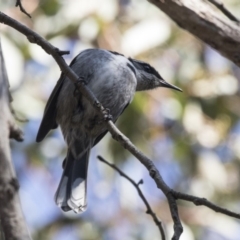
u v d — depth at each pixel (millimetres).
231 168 14156
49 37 12258
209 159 13539
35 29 12359
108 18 12227
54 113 8953
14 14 12430
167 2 8336
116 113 9188
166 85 11188
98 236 13992
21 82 11984
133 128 12742
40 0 12547
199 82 13055
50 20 12398
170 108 12773
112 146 13070
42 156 14117
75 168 8766
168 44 12805
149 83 11000
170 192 5961
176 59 12992
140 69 10953
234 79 13422
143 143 13094
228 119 13344
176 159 13727
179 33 12945
